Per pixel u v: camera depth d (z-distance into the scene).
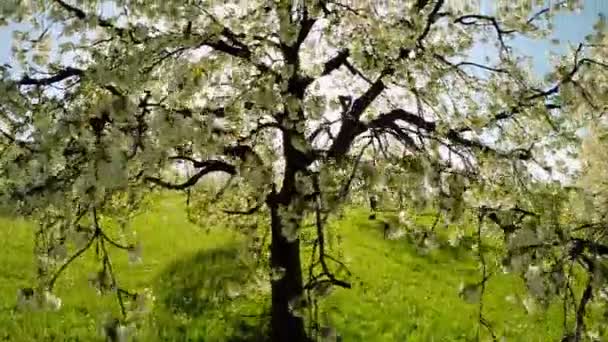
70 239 7.25
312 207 7.87
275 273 10.16
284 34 8.36
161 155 7.33
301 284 10.83
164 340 13.80
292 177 8.88
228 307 15.89
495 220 8.05
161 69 8.00
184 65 7.84
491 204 8.38
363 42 9.00
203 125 7.36
